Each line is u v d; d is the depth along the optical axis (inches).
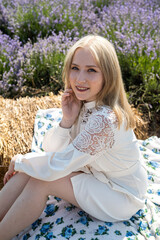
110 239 61.5
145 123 106.7
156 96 118.6
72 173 65.9
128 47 131.0
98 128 59.6
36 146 87.6
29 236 66.1
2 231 61.2
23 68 130.8
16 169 63.4
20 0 173.0
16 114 96.3
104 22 158.7
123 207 65.7
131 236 63.2
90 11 174.2
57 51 135.8
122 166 65.9
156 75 118.0
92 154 60.8
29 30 157.6
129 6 172.4
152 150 94.7
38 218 69.7
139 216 69.9
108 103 64.7
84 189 63.9
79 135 61.3
